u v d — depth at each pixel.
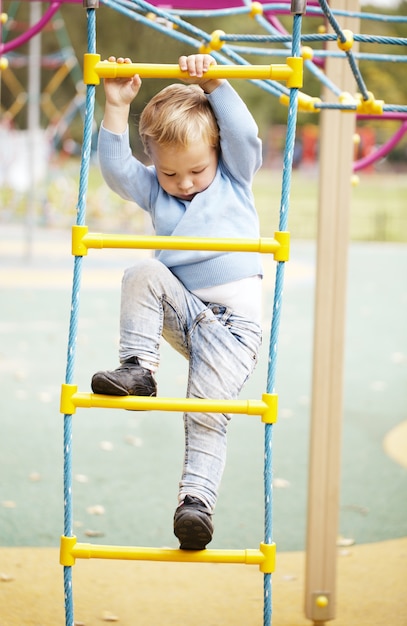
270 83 3.64
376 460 6.38
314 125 38.78
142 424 7.10
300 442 6.77
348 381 8.84
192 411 2.71
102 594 4.16
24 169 19.09
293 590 4.27
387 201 30.89
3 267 15.80
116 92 2.91
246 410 2.70
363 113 3.61
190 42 3.42
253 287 3.01
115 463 6.11
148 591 4.22
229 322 2.96
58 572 4.38
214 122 2.91
